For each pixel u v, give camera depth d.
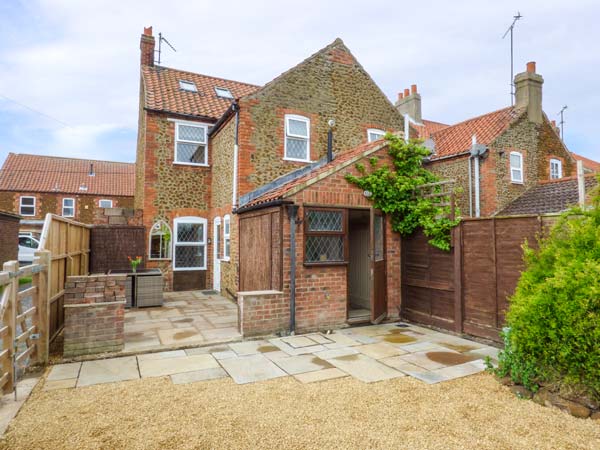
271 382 4.86
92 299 6.00
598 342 3.81
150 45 15.55
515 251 6.34
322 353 6.14
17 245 16.95
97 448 3.27
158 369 5.38
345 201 8.02
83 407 4.10
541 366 4.38
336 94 12.39
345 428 3.64
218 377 5.06
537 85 16.75
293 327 7.37
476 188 14.62
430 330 7.77
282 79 11.54
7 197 25.25
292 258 7.41
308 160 11.74
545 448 3.29
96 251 11.73
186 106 13.79
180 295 12.37
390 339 7.03
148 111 13.02
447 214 7.71
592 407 3.90
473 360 5.77
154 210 13.02
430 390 4.59
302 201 7.58
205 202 13.79
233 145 11.27
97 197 27.28
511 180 15.53
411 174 8.60
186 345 6.49
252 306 7.09
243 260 9.88
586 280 3.99
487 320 6.77
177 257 13.44
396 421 3.79
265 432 3.56
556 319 4.16
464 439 3.44
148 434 3.51
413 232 8.45
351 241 10.30
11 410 4.02
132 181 29.50
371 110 12.98
